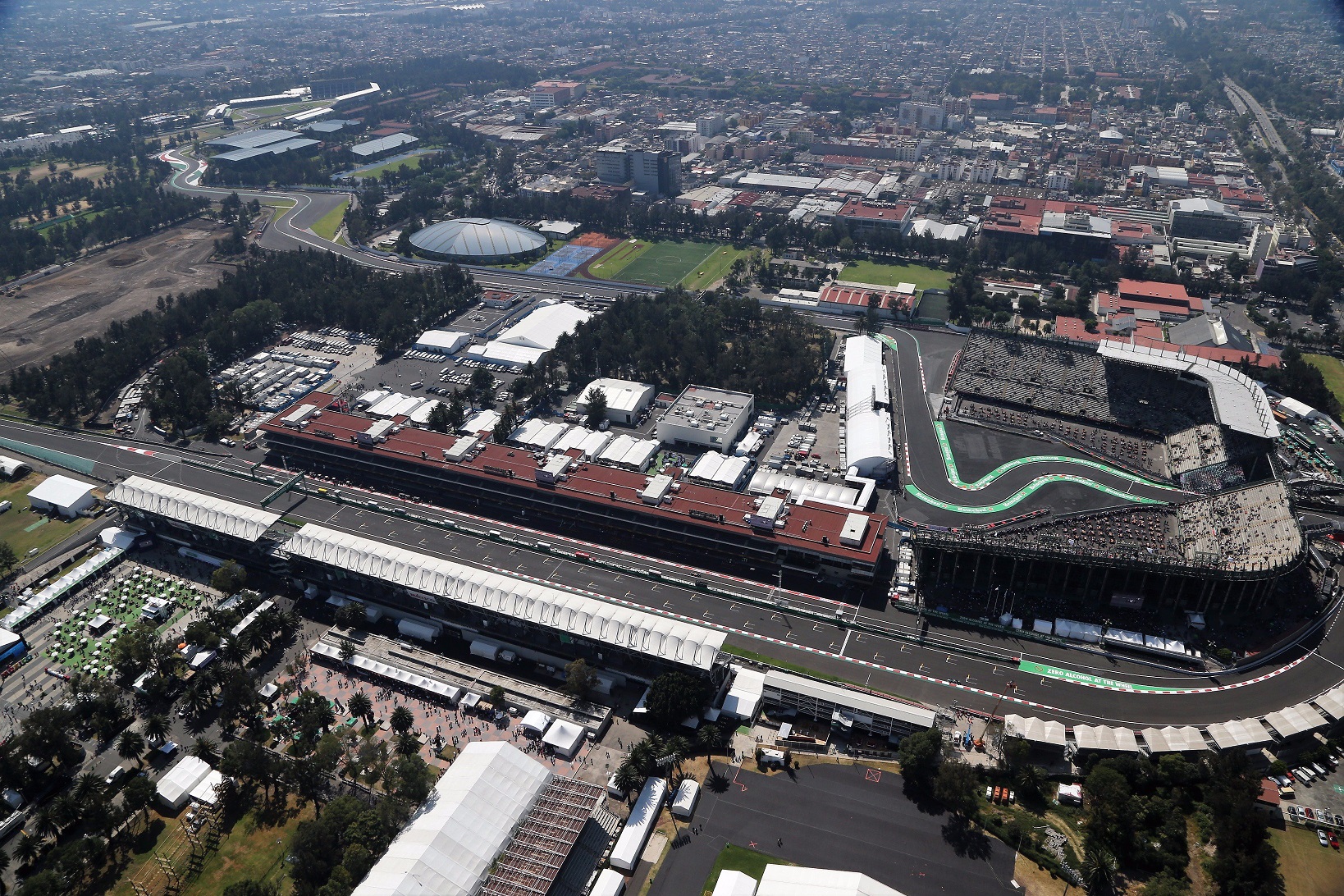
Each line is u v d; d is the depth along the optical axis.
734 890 187.00
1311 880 187.38
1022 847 197.75
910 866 195.12
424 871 189.50
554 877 190.00
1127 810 194.62
